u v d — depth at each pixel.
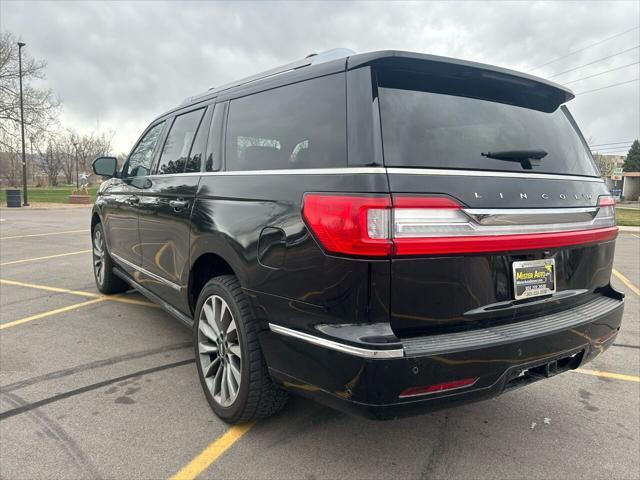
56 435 2.66
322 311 2.07
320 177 2.13
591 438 2.77
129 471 2.36
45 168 69.00
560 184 2.46
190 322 3.31
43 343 4.08
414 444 2.67
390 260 1.91
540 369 2.45
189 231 3.10
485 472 2.42
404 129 2.09
